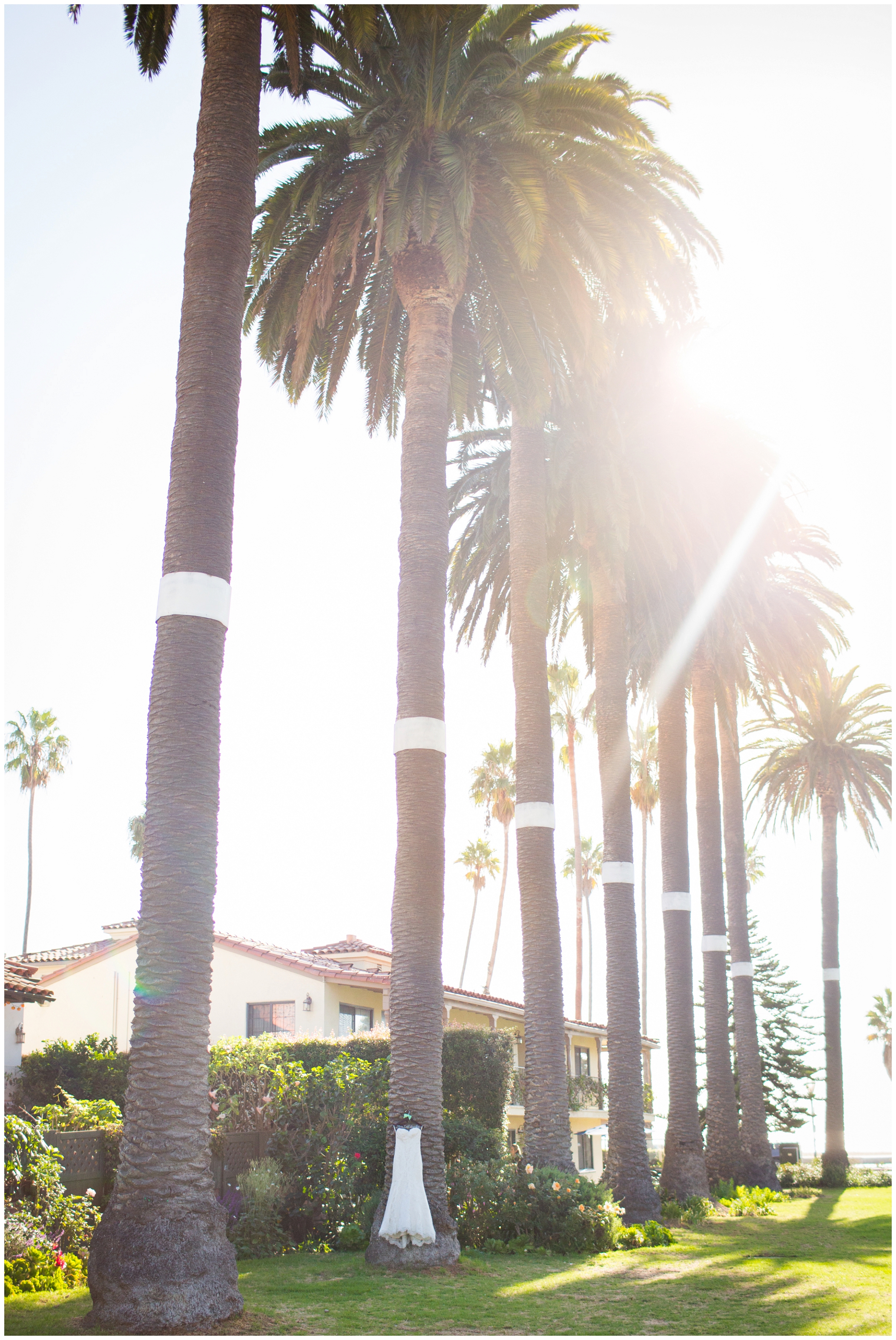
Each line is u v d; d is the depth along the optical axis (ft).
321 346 62.80
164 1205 30.14
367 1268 42.91
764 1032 179.73
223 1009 92.17
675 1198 83.46
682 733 93.35
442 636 52.60
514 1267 46.50
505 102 52.39
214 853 35.09
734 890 120.26
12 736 193.47
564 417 78.89
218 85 42.11
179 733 35.24
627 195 57.41
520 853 65.36
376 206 51.39
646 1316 34.91
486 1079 68.85
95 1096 77.30
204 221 40.57
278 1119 53.01
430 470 53.98
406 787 50.01
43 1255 35.70
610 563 77.05
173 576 36.96
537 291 60.03
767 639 111.34
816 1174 136.67
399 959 48.08
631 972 74.49
